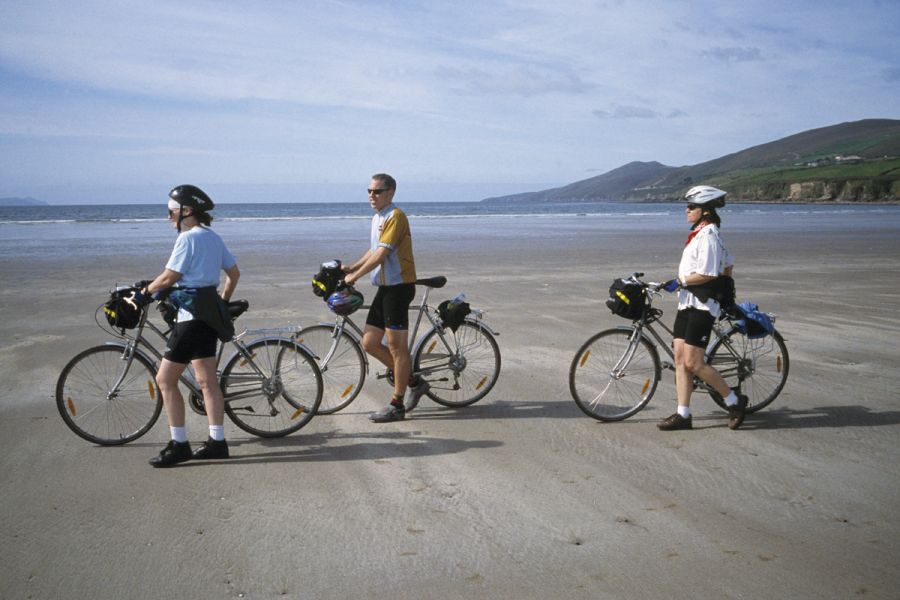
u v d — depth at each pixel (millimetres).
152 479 4051
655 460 4387
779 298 11039
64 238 25359
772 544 3260
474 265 16125
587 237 27656
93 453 4457
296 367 4945
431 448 4625
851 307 10164
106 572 2996
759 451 4543
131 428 4766
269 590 2863
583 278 13664
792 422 5145
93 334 7898
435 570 3023
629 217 61062
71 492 3838
